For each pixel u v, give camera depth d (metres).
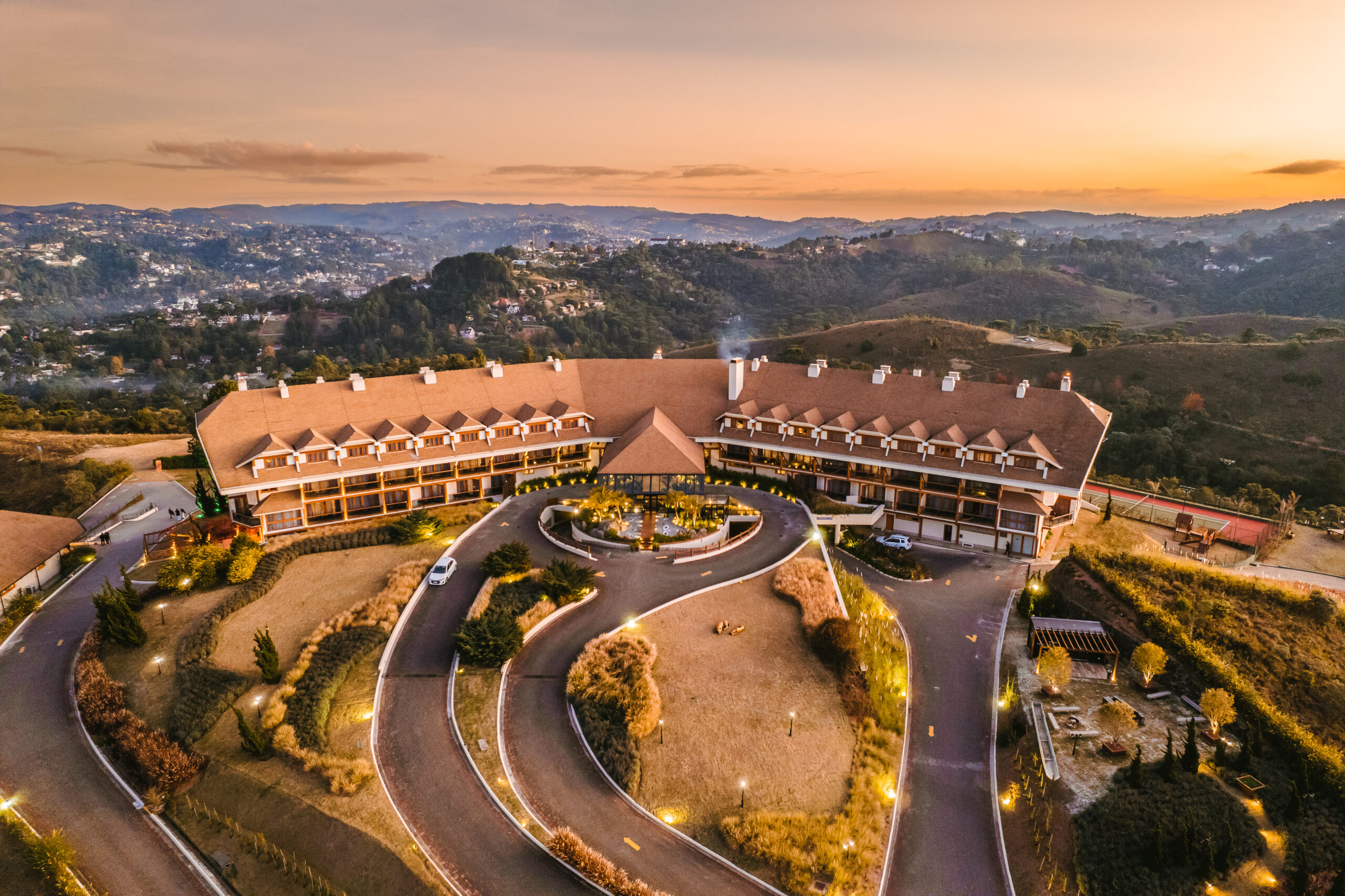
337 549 71.38
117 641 55.81
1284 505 84.69
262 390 77.31
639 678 52.47
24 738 47.53
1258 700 50.16
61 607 63.31
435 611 61.25
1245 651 56.09
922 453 78.50
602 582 66.19
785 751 48.06
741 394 89.94
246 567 64.62
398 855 38.84
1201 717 51.94
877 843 42.72
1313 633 58.03
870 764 47.78
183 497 88.69
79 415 139.00
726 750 47.81
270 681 51.44
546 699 51.97
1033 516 75.38
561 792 44.16
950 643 62.62
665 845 41.03
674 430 83.44
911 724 53.50
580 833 41.47
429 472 80.00
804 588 64.75
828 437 82.94
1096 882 40.31
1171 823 42.44
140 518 82.19
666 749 47.56
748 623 60.78
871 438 80.94
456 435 79.56
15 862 38.94
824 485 85.38
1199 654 54.47
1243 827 42.50
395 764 45.28
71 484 87.88
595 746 47.12
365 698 50.88
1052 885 40.75
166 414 134.62
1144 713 52.53
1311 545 78.06
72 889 37.28
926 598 69.50
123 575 61.66
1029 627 64.38
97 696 50.09
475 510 79.56
